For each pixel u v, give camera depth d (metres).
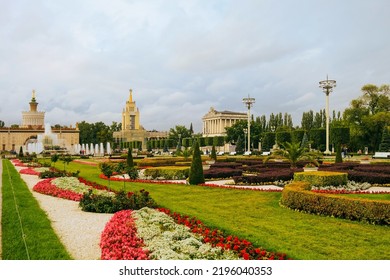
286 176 27.17
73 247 11.66
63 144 132.88
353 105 83.88
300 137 88.25
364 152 84.25
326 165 35.75
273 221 14.48
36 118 176.88
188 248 10.51
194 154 26.83
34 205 18.36
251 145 115.00
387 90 82.38
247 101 83.88
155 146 158.75
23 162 59.31
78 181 26.94
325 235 12.41
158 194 21.92
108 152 104.69
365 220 14.27
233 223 14.04
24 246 11.30
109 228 12.62
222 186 24.83
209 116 194.62
